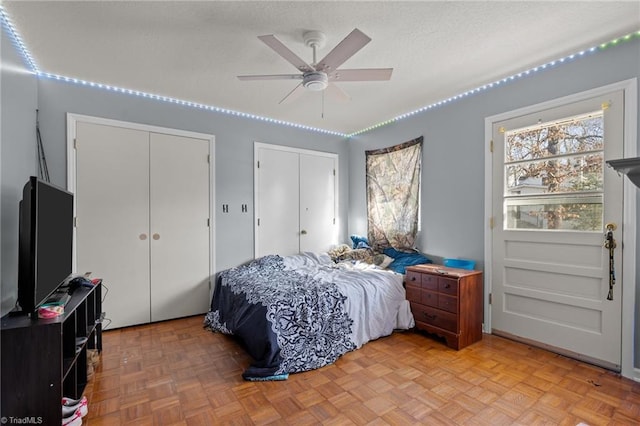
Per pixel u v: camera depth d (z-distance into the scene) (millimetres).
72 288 2146
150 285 3340
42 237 1676
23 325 1465
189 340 2902
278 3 1858
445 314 2824
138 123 3264
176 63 2604
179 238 3506
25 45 2291
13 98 2139
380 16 1988
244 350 2689
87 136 3016
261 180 4094
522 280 2838
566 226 2574
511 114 2887
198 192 3623
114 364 2422
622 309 2260
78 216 2980
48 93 2836
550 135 2666
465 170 3281
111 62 2584
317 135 4621
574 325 2518
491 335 3037
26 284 1606
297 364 2305
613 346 2305
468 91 3225
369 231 4500
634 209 2217
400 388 2088
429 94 3299
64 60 2543
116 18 1995
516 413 1816
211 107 3693
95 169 3057
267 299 2475
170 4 1863
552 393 2021
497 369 2348
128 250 3225
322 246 4645
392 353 2646
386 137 4273
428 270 3012
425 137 3705
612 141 2311
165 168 3424
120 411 1836
